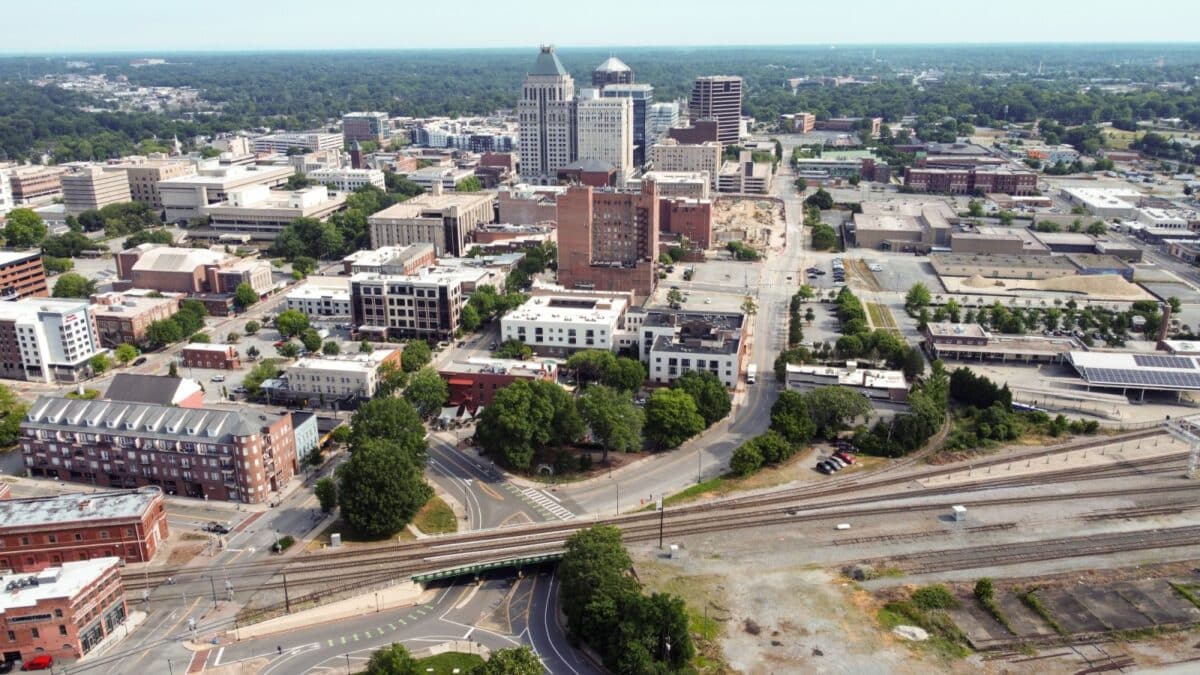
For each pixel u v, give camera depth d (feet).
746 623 575.79
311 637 579.07
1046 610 585.22
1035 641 556.10
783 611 588.50
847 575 631.97
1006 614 583.99
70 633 550.36
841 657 542.16
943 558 652.07
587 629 553.64
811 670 530.68
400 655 518.37
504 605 617.62
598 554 588.50
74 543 645.92
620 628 534.37
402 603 615.57
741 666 534.37
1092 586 613.93
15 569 639.76
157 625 589.32
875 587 616.80
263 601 613.52
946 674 526.98
